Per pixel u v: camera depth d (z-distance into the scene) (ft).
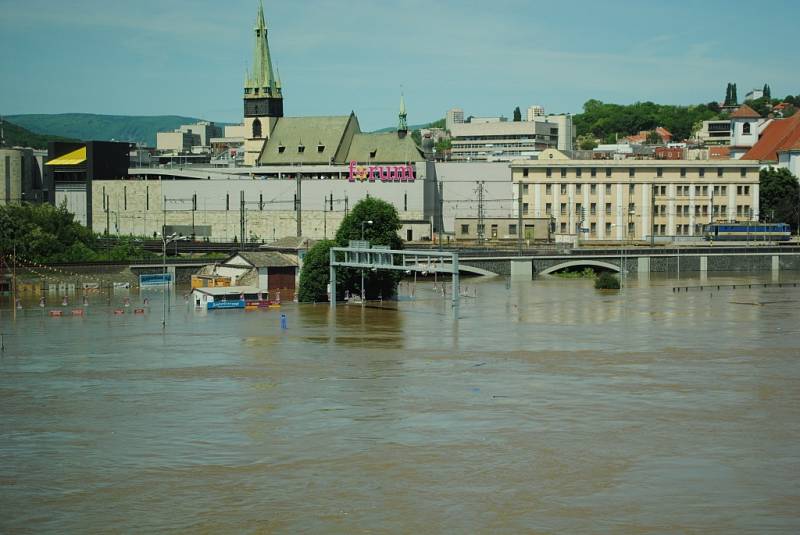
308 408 404.36
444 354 529.45
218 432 369.50
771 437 356.59
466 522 279.49
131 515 287.69
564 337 588.91
